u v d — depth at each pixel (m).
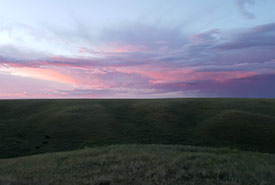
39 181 7.49
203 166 8.39
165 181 6.76
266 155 11.34
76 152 13.29
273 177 6.96
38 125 32.34
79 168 9.05
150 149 13.00
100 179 7.04
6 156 20.80
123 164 9.05
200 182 6.68
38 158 12.41
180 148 13.67
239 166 8.27
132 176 7.49
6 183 7.07
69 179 7.53
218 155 10.57
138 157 10.08
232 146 22.11
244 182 6.50
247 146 21.97
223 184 6.39
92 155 11.67
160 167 8.16
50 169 9.18
